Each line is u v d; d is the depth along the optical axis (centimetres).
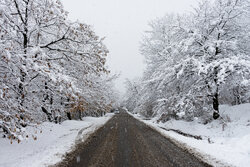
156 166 561
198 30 1223
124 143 921
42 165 564
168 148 807
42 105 846
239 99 1745
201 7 1268
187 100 1195
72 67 1080
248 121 1002
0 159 620
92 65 1000
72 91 713
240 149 697
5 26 648
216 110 1239
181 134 1246
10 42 638
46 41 1058
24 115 699
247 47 1241
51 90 902
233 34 1248
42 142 938
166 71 1320
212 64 1072
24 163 584
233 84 1266
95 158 646
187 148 799
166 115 1505
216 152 699
